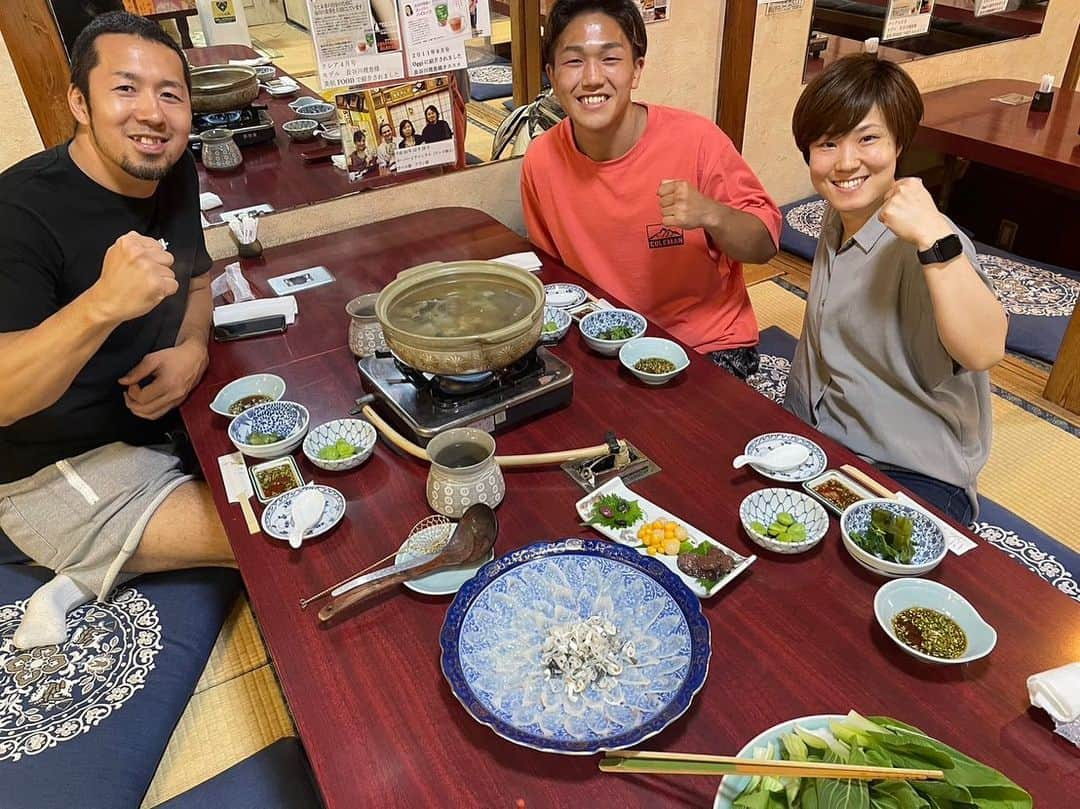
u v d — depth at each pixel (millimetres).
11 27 1953
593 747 866
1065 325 2906
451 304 1502
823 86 1484
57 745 1380
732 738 914
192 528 1654
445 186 2557
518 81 2645
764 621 1061
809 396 1793
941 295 1316
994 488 2223
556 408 1520
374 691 998
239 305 1888
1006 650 998
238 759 1458
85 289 1644
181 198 1827
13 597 1690
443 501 1250
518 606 1065
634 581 1069
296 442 1443
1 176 1571
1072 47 4504
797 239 3637
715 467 1354
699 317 2242
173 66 1552
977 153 3340
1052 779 850
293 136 2443
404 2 2275
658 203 2074
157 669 1529
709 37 3219
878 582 1115
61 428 1663
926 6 3773
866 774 775
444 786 883
